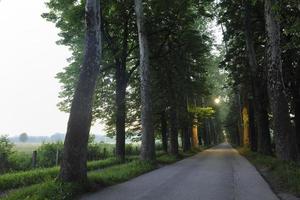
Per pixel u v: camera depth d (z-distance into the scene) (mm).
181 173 19000
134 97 40500
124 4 28719
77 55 32344
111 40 29875
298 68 28438
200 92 41812
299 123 30484
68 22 29250
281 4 11438
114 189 13188
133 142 46469
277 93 18312
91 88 13492
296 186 11594
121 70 30156
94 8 13812
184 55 34781
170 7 29141
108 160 26109
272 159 20656
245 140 49438
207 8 35906
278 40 18594
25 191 11250
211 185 13961
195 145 60969
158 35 31969
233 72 34375
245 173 18562
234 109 72875
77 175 12844
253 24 30531
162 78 36906
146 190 12859
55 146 26000
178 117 41625
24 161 22375
